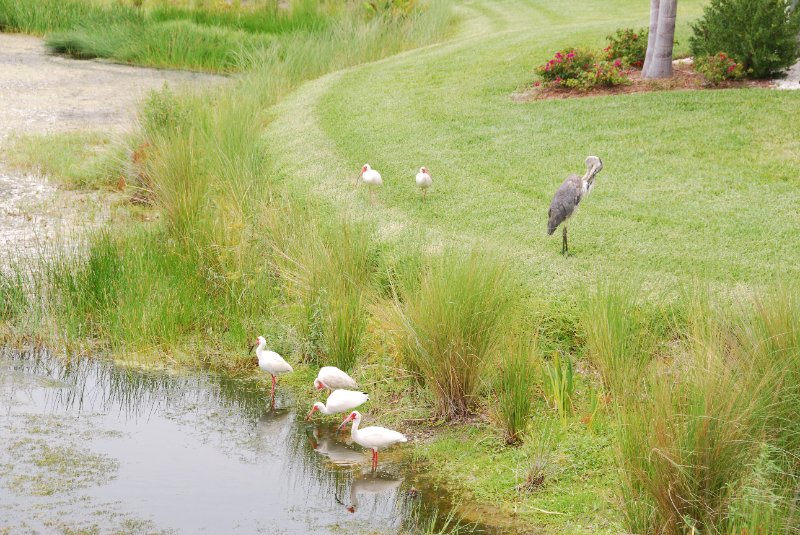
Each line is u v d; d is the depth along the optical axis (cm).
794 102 1680
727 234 1187
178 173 1405
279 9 3256
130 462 842
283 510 765
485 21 3134
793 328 775
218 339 1111
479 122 1761
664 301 985
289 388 1006
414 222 1292
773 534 608
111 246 1243
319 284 1092
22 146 1859
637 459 701
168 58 2803
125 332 1091
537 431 848
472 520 746
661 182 1393
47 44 2927
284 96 2148
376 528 738
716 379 696
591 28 2469
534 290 1049
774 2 1797
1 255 1309
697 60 1866
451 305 887
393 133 1739
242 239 1215
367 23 2827
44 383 1009
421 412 915
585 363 955
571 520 735
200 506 768
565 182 1133
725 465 664
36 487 793
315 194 1444
